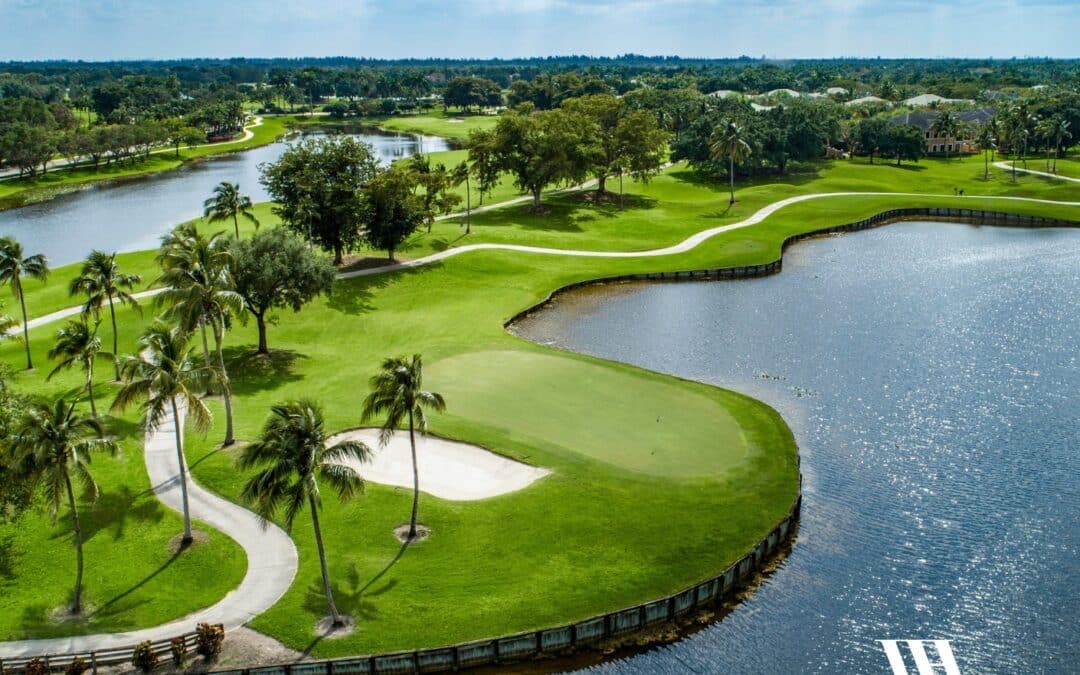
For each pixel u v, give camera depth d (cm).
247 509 5403
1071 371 7600
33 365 7925
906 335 8706
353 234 10850
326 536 5097
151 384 4925
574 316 9719
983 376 7550
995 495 5556
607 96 18225
